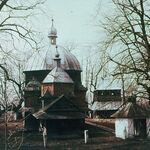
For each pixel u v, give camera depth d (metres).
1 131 39.34
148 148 60.72
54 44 131.00
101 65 21.92
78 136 84.38
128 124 74.12
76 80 125.88
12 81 27.55
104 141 73.25
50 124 85.44
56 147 67.50
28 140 71.81
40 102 106.50
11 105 25.08
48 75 109.75
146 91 22.09
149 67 21.17
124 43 21.56
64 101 87.69
